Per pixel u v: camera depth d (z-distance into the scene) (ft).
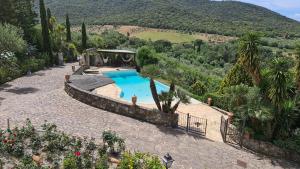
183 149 50.96
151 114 61.26
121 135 52.65
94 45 193.88
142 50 130.41
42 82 89.61
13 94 73.05
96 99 66.90
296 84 58.13
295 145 53.52
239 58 60.85
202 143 55.21
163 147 50.34
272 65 55.98
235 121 60.85
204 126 64.18
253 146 56.18
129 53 136.15
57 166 37.63
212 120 68.49
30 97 70.49
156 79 112.06
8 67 92.53
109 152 43.91
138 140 51.62
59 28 173.47
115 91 88.99
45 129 46.03
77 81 91.50
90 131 52.34
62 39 166.30
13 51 97.55
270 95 54.75
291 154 54.19
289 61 57.16
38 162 36.96
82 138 48.29
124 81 112.98
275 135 56.85
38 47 134.41
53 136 43.88
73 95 72.38
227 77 78.95
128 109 63.21
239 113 58.08
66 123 54.95
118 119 60.95
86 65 125.49
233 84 76.38
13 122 52.16
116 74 123.65
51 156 39.81
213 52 229.45
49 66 125.39
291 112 55.83
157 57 134.00
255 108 55.77
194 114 71.72
